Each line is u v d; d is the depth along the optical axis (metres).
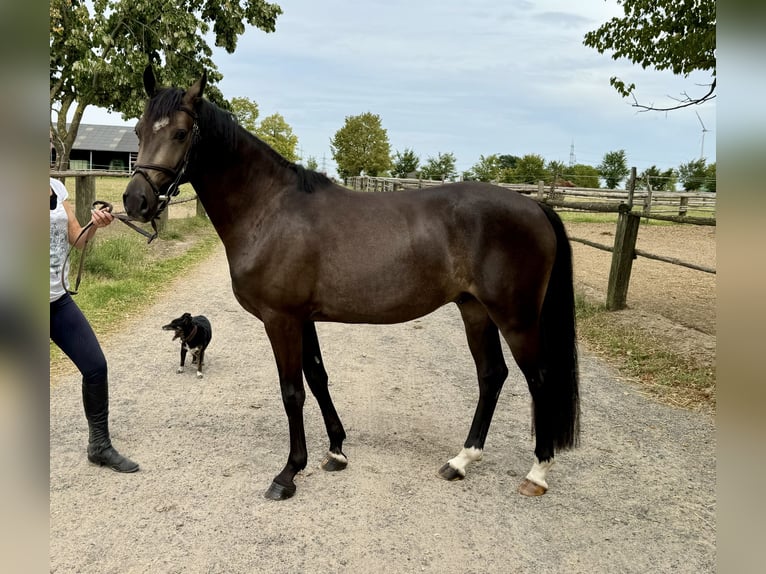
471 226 2.90
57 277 2.83
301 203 2.92
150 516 2.67
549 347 3.04
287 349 2.92
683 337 5.53
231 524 2.63
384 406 4.13
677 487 3.06
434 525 2.68
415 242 2.87
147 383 4.45
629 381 4.71
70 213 3.00
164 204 2.79
